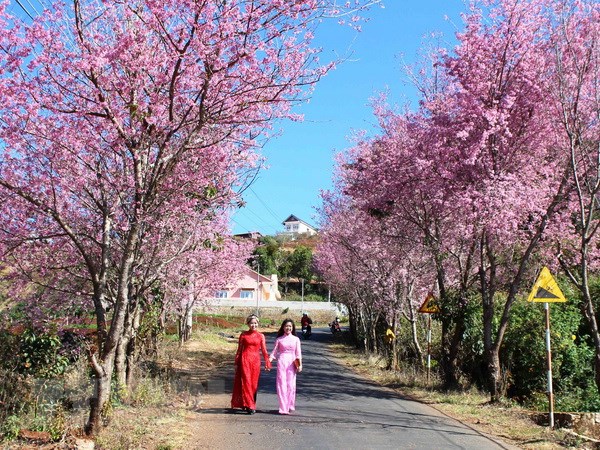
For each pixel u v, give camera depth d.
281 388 11.20
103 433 8.05
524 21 14.10
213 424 9.83
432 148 15.12
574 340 16.92
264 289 76.44
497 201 13.26
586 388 15.69
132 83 8.65
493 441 9.24
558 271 16.94
